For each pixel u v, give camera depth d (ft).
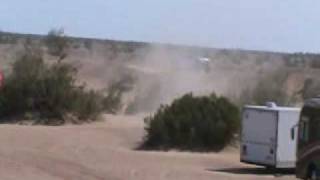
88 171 130.72
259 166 166.40
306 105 132.77
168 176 132.46
